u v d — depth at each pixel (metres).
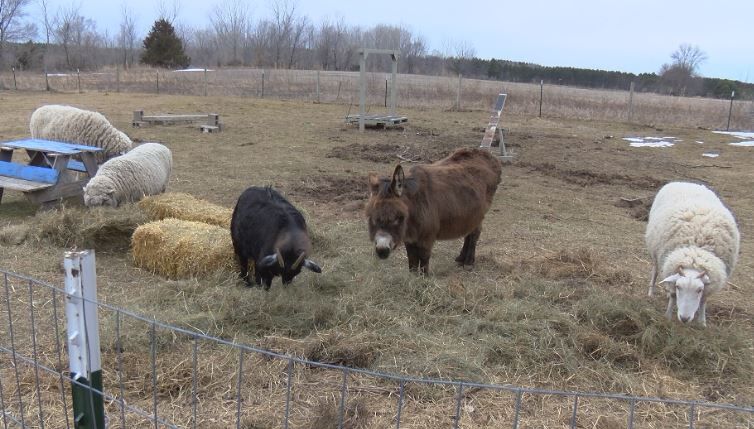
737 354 4.74
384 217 5.30
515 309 5.25
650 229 5.98
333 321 5.05
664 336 4.89
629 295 6.12
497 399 4.07
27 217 8.25
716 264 5.00
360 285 5.76
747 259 7.48
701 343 4.78
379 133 17.94
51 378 4.10
